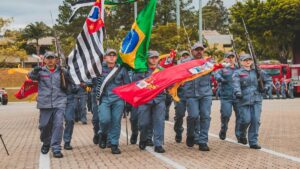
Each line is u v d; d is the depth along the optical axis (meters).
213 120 18.98
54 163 9.60
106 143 11.51
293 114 21.55
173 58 14.82
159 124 10.73
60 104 10.28
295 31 50.22
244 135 11.68
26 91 10.64
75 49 10.78
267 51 56.41
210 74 11.12
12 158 10.38
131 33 10.96
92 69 10.70
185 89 11.05
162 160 9.70
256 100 11.12
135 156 10.29
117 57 11.02
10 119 22.62
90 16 10.92
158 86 10.43
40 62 10.89
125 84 10.89
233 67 12.59
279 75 40.44
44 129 10.46
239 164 9.14
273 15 48.69
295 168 8.73
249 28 50.41
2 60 59.19
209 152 10.72
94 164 9.41
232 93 12.54
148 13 11.11
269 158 9.81
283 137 13.29
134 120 12.05
